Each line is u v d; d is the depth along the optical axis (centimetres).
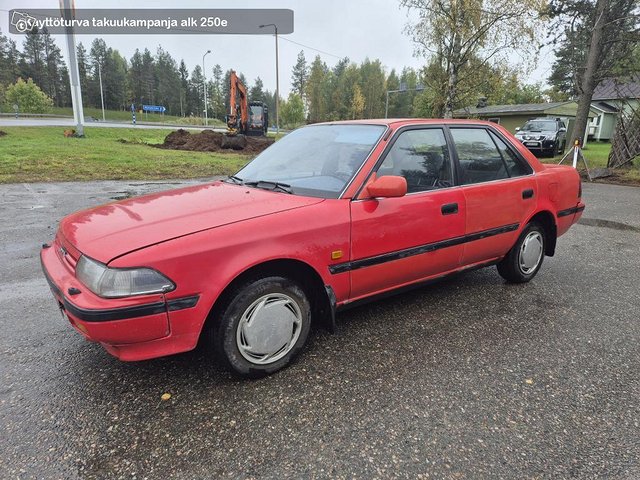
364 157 298
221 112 11031
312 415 229
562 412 235
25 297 376
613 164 1473
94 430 215
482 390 253
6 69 8219
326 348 298
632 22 1508
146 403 237
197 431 216
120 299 210
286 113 7656
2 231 586
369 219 284
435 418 228
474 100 1991
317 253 263
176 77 11081
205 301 227
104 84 9988
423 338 314
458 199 337
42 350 290
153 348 224
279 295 258
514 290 412
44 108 7312
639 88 1905
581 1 1591
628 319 351
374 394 247
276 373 267
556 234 438
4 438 208
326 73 9238
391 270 305
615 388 258
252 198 279
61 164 1267
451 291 408
